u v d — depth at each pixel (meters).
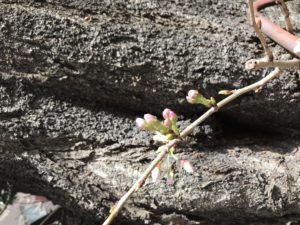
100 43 0.64
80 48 0.64
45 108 0.66
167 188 0.64
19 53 0.64
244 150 0.67
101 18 0.65
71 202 0.69
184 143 0.65
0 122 0.65
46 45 0.64
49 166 0.67
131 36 0.64
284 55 0.65
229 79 0.64
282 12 0.66
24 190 0.74
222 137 0.67
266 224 0.66
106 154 0.66
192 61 0.64
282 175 0.64
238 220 0.66
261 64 0.56
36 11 0.64
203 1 0.68
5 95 0.66
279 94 0.65
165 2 0.67
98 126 0.67
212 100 0.57
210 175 0.64
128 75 0.64
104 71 0.64
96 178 0.66
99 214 0.68
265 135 0.69
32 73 0.65
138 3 0.66
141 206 0.66
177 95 0.65
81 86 0.66
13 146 0.66
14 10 0.64
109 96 0.67
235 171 0.64
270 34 0.65
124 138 0.66
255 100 0.65
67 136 0.66
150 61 0.64
